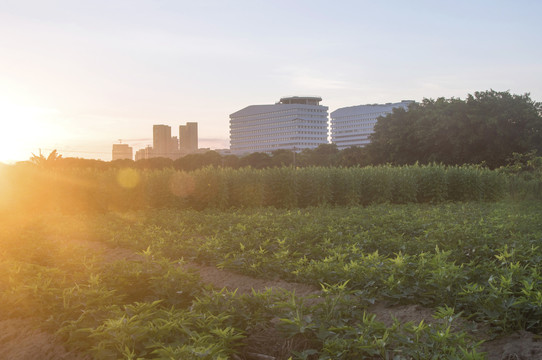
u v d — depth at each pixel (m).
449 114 45.50
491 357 4.36
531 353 4.28
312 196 22.05
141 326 4.30
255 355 4.68
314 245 9.64
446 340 3.85
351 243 9.20
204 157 79.00
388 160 50.69
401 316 5.35
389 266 6.33
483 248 7.77
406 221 12.14
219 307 5.03
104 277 6.46
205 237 10.74
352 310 5.21
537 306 4.70
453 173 24.98
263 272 7.68
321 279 6.80
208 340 4.16
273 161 80.69
